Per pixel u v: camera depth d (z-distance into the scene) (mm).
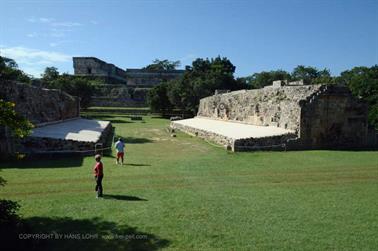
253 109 35938
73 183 15250
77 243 9062
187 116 74438
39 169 18203
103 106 91625
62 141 22828
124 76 122250
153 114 78188
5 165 19312
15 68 52812
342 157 22094
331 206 12008
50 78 75000
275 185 15023
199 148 27453
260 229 9930
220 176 16781
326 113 27172
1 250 8055
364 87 42031
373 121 31328
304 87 28594
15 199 12812
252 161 20812
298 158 21734
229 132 30047
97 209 11672
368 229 9930
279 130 28172
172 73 112812
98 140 24812
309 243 9008
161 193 13711
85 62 106000
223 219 10727
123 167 19062
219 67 88188
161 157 22859
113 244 9016
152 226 10172
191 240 9203
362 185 14953
